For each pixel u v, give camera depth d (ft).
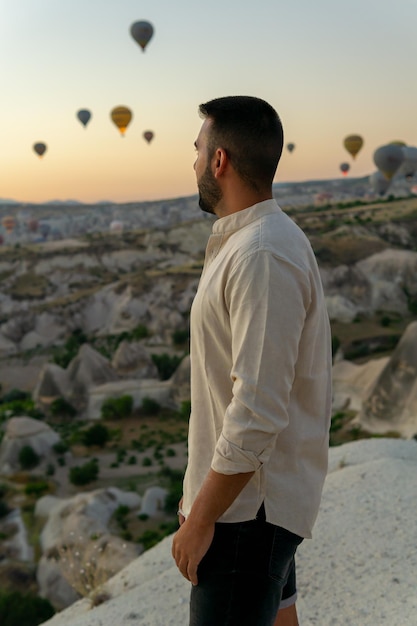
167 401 182.39
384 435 126.62
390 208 402.72
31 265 363.35
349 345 214.28
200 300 5.40
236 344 4.99
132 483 122.11
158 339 263.90
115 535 86.33
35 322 290.76
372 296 261.03
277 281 4.89
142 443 150.92
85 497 94.27
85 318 295.07
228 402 5.41
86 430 155.12
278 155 5.54
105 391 185.88
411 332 136.56
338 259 285.64
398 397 131.34
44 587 70.59
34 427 139.54
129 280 308.40
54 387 193.77
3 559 82.58
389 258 278.87
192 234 418.10
